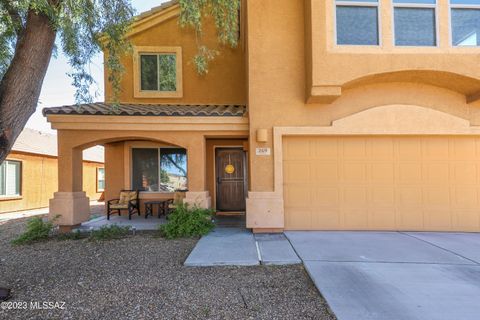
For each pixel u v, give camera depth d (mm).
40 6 4316
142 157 11633
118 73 7023
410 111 8219
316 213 8469
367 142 8500
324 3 7641
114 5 6508
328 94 7613
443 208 8398
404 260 5770
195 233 7930
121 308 3992
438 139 8453
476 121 8289
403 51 7664
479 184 8391
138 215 11258
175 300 4215
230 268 5523
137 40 11555
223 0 5906
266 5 8469
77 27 5754
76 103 6930
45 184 18000
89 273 5312
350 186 8484
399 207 8438
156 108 9906
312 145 8516
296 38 8414
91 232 8203
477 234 8047
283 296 4332
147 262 5887
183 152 11688
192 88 11664
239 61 11750
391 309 3842
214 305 4059
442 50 7684
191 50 11711
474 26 7840
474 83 7770
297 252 6301
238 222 9961
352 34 7750
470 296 4211
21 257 6285
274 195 8219
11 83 4586
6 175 15344
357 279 4836
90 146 9156
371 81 8125
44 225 8016
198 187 8664
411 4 7781
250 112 8344
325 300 4121
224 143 11695
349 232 8227
